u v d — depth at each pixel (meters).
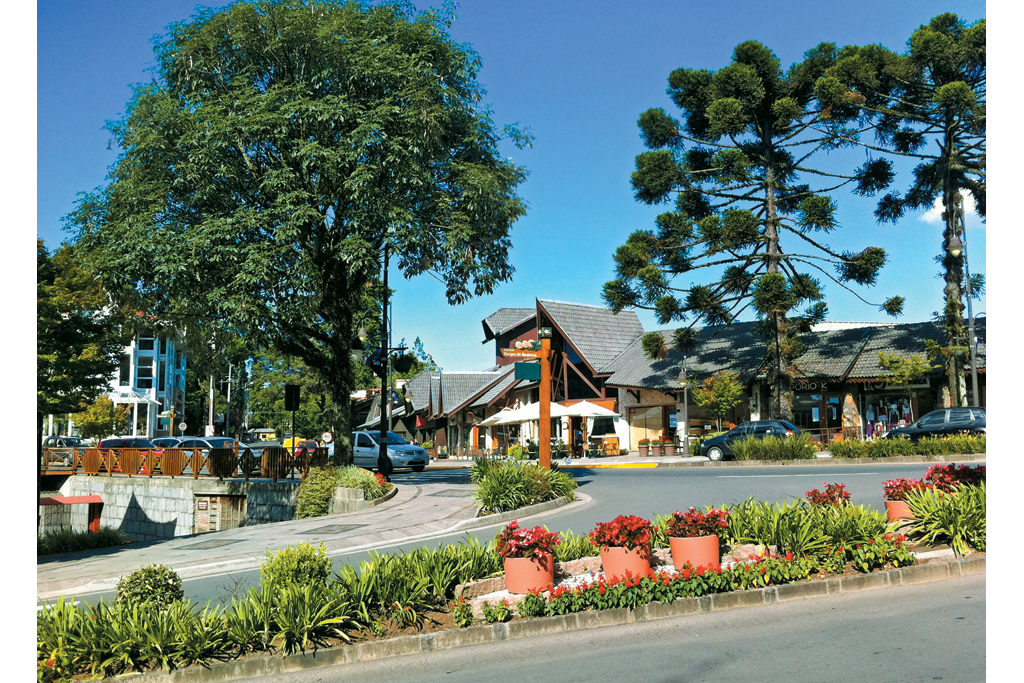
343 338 21.89
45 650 6.33
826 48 33.97
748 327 41.16
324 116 17.81
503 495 15.52
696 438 35.94
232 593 8.50
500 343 56.16
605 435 41.75
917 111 33.16
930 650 5.96
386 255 20.03
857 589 8.15
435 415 56.69
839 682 5.38
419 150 18.61
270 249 17.81
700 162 35.53
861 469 21.61
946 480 10.59
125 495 30.05
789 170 34.44
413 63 19.33
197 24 19.59
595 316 46.38
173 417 68.00
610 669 6.05
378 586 7.44
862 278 31.52
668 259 33.00
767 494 16.17
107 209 19.34
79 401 28.56
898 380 33.34
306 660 6.62
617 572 8.07
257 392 52.72
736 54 34.78
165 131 18.61
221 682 6.39
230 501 25.31
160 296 19.70
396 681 6.14
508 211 21.09
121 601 7.38
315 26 18.91
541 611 7.49
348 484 19.14
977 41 30.05
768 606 7.73
